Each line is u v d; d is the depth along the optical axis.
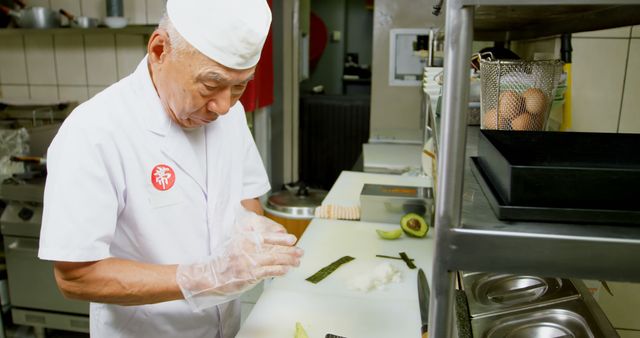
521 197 0.66
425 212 1.82
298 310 1.20
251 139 1.41
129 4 2.64
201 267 0.98
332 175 4.46
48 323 2.40
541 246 0.61
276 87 3.93
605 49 1.55
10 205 2.28
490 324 1.00
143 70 1.10
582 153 0.81
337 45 5.40
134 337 1.15
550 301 1.06
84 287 0.95
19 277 2.35
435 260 0.65
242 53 0.91
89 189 0.95
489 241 0.62
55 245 0.92
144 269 0.97
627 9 0.82
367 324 1.15
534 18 1.01
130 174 1.06
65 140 0.97
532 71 1.09
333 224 1.84
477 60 1.36
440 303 0.66
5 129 2.55
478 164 0.87
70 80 2.81
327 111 4.34
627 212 0.63
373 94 3.65
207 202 1.19
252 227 1.16
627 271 0.60
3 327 2.41
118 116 1.04
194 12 0.89
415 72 3.55
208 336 1.23
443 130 0.62
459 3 0.58
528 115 1.10
